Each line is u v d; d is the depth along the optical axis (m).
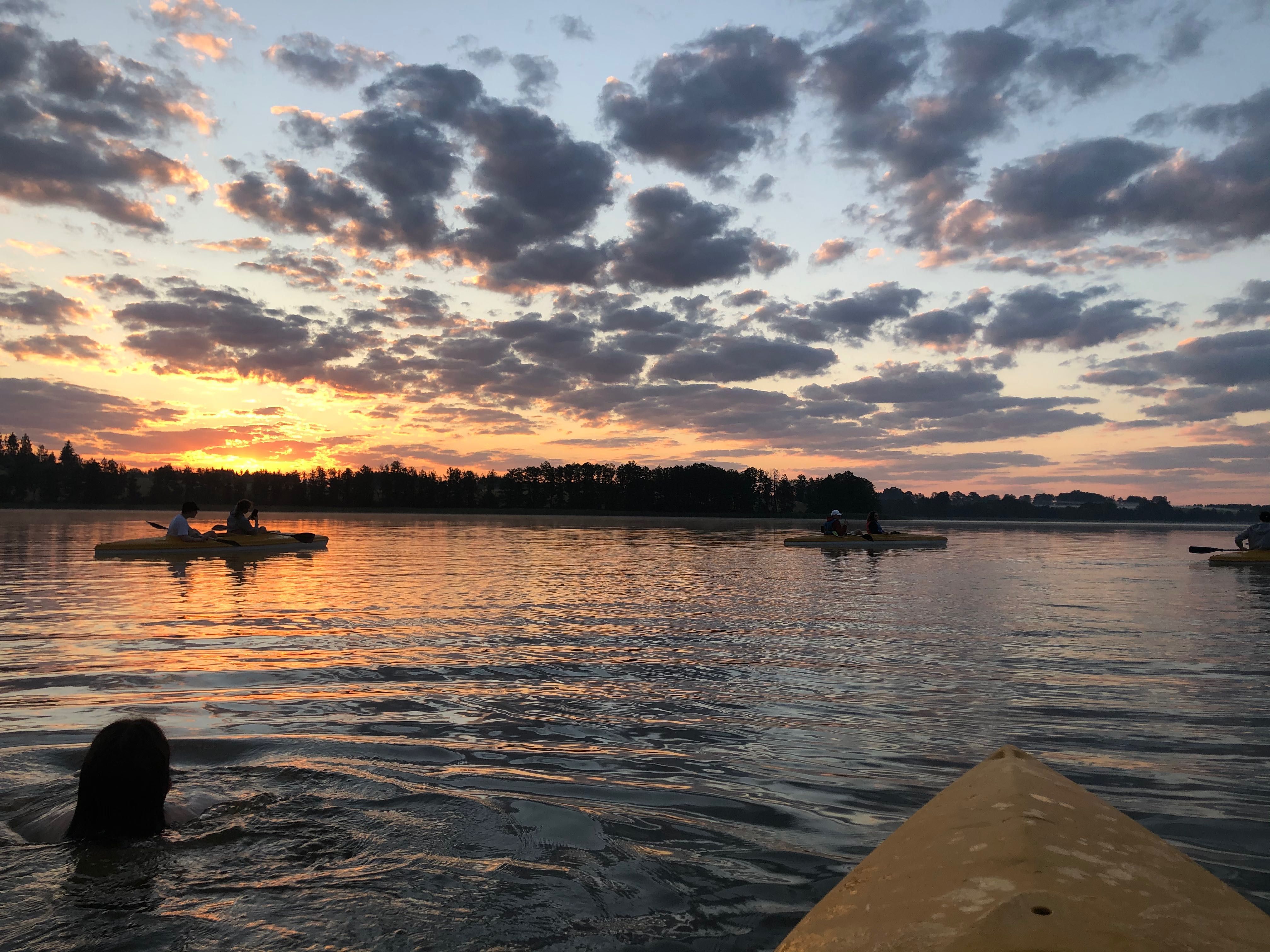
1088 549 27.22
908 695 4.86
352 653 6.04
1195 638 7.23
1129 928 1.23
